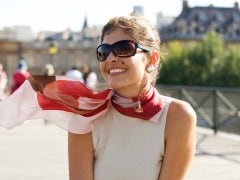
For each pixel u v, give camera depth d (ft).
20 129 51.24
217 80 310.86
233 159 33.65
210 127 51.26
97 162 9.44
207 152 36.32
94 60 407.85
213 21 399.24
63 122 9.59
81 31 426.92
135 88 9.34
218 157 34.35
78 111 9.32
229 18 403.75
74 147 9.48
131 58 9.23
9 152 36.83
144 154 9.20
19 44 407.23
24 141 42.93
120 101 9.36
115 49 9.22
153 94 9.45
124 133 9.28
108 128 9.39
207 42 317.42
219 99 50.16
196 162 32.40
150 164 9.19
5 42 402.72
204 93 52.80
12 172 29.45
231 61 313.12
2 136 45.96
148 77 9.49
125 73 9.27
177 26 391.86
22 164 31.99
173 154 9.30
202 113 53.06
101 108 9.29
